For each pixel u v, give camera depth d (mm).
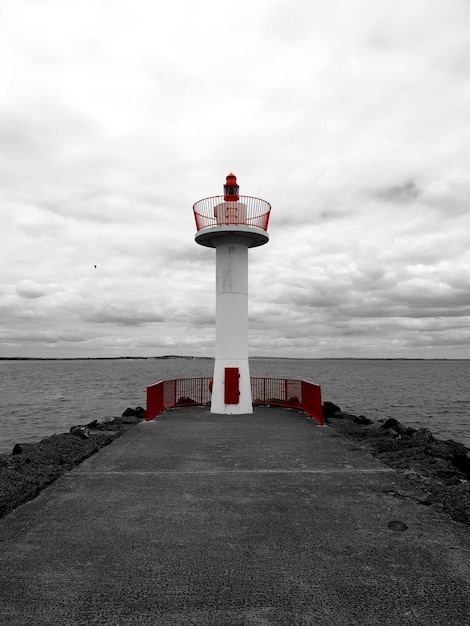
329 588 4203
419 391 54250
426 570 4520
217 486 7148
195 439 10688
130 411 17766
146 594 4113
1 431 25328
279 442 10328
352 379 82875
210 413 14914
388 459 8719
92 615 3805
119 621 3723
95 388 59094
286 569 4551
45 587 4230
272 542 5160
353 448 9719
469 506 6082
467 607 3900
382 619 3736
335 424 12883
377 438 10719
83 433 11328
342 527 5559
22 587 4234
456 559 4746
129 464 8477
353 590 4168
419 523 5668
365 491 6871
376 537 5273
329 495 6707
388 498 6562
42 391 53844
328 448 9719
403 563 4664
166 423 12922
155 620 3738
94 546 5070
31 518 5863
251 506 6281
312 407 13766
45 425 27453
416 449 9484
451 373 130000
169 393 16203
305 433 11422
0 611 3855
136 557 4812
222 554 4875
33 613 3830
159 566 4621
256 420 13406
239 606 3928
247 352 15062
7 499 6285
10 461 8164
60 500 6531
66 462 8359
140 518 5867
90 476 7711
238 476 7680
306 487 7078
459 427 26812
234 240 14758
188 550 4973
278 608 3898
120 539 5250
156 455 9156
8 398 44750
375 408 35375
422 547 5020
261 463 8500
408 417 30703
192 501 6488
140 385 65625
